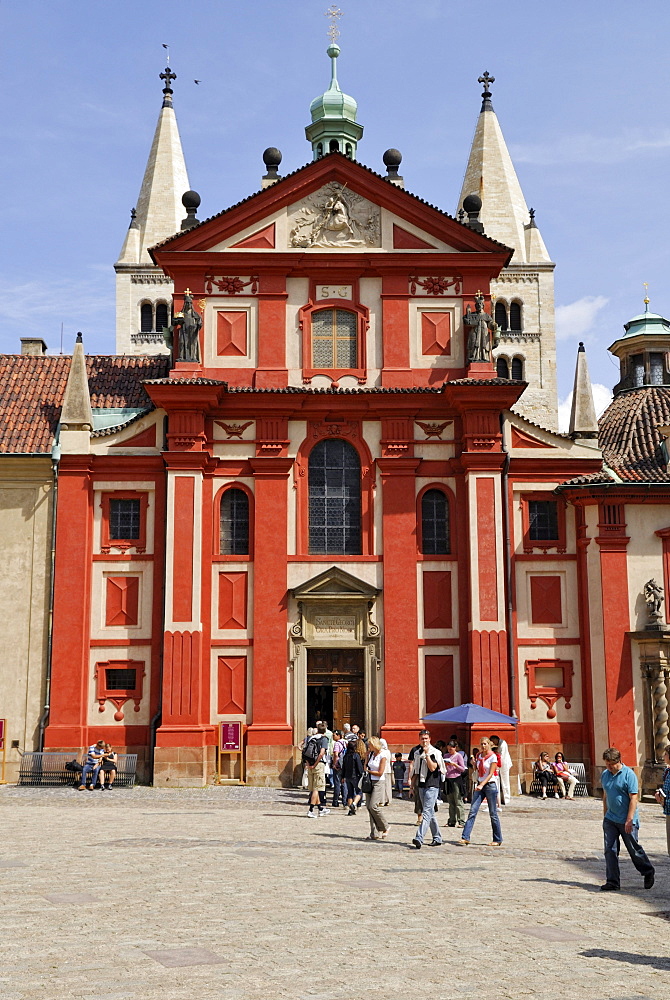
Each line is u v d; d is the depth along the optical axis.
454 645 37.31
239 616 37.16
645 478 37.81
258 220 39.41
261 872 17.30
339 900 14.83
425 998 9.95
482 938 12.59
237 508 38.06
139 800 31.38
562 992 10.34
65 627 36.62
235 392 37.66
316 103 58.50
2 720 36.41
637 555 37.09
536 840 23.45
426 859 19.73
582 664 37.41
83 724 36.34
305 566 37.47
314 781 27.98
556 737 37.03
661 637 35.72
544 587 37.97
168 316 67.12
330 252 39.16
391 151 42.50
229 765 36.25
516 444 38.66
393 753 36.16
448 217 39.44
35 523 37.56
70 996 9.76
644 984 10.76
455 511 38.09
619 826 16.47
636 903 15.29
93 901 14.34
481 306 38.84
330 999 9.83
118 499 37.97
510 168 70.88
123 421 40.19
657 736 35.59
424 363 39.06
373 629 37.06
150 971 10.70
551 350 68.56
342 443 38.56
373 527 37.91
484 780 22.33
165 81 71.19
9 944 11.77
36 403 40.12
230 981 10.37
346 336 39.31
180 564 36.53
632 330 53.16
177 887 15.58
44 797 31.89
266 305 39.03
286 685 36.62
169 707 35.69
